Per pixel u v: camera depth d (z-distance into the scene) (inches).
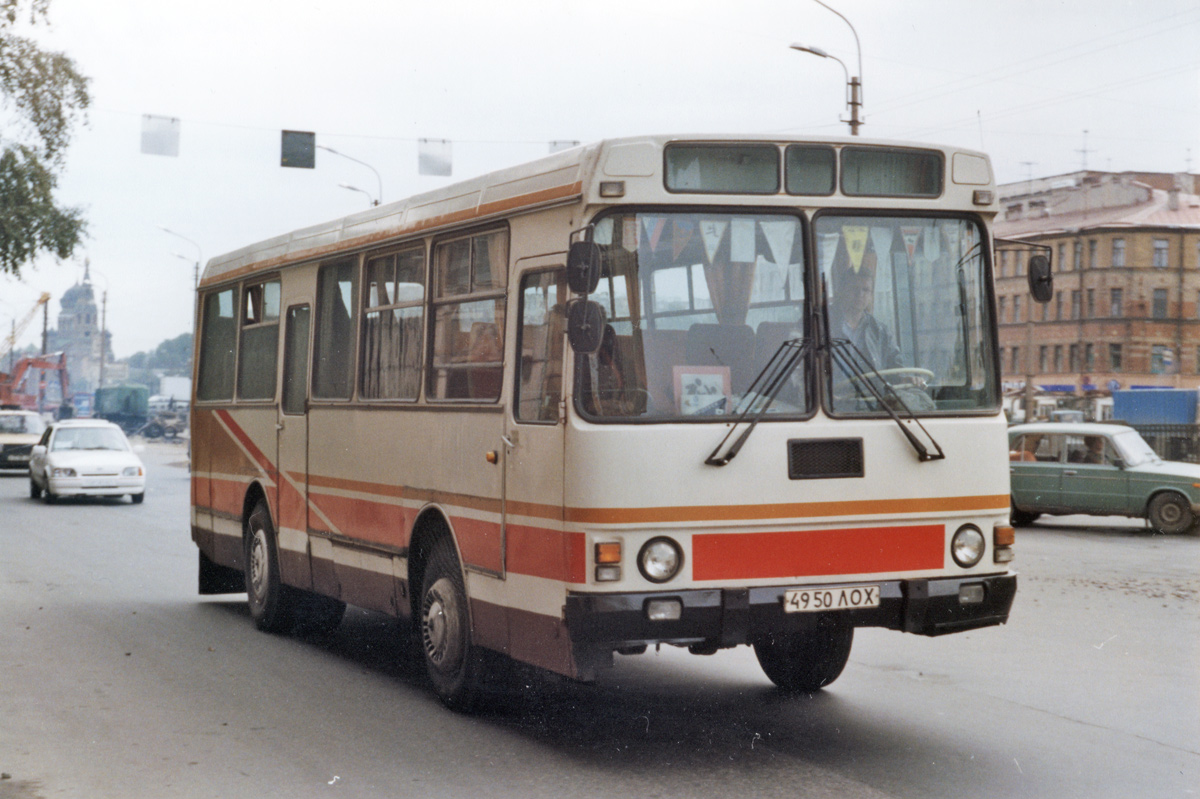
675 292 255.1
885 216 267.7
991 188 275.4
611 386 251.8
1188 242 3068.4
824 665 319.6
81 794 237.8
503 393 281.3
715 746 271.7
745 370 255.6
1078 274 3142.2
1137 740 279.9
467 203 305.3
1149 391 1791.3
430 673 313.4
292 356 414.6
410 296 335.0
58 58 1444.4
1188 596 528.7
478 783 243.9
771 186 260.5
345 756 264.8
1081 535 830.5
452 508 303.1
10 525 872.9
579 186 257.0
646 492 246.7
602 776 248.5
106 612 478.3
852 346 261.7
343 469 368.8
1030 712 307.3
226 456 474.3
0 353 3152.1
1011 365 3316.9
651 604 244.1
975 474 267.1
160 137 879.7
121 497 1200.2
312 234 403.5
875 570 258.5
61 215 1512.1
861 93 1216.8
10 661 374.9
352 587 363.3
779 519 252.5
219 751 269.6
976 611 264.8
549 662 261.6
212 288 504.4
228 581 506.9
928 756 263.9
